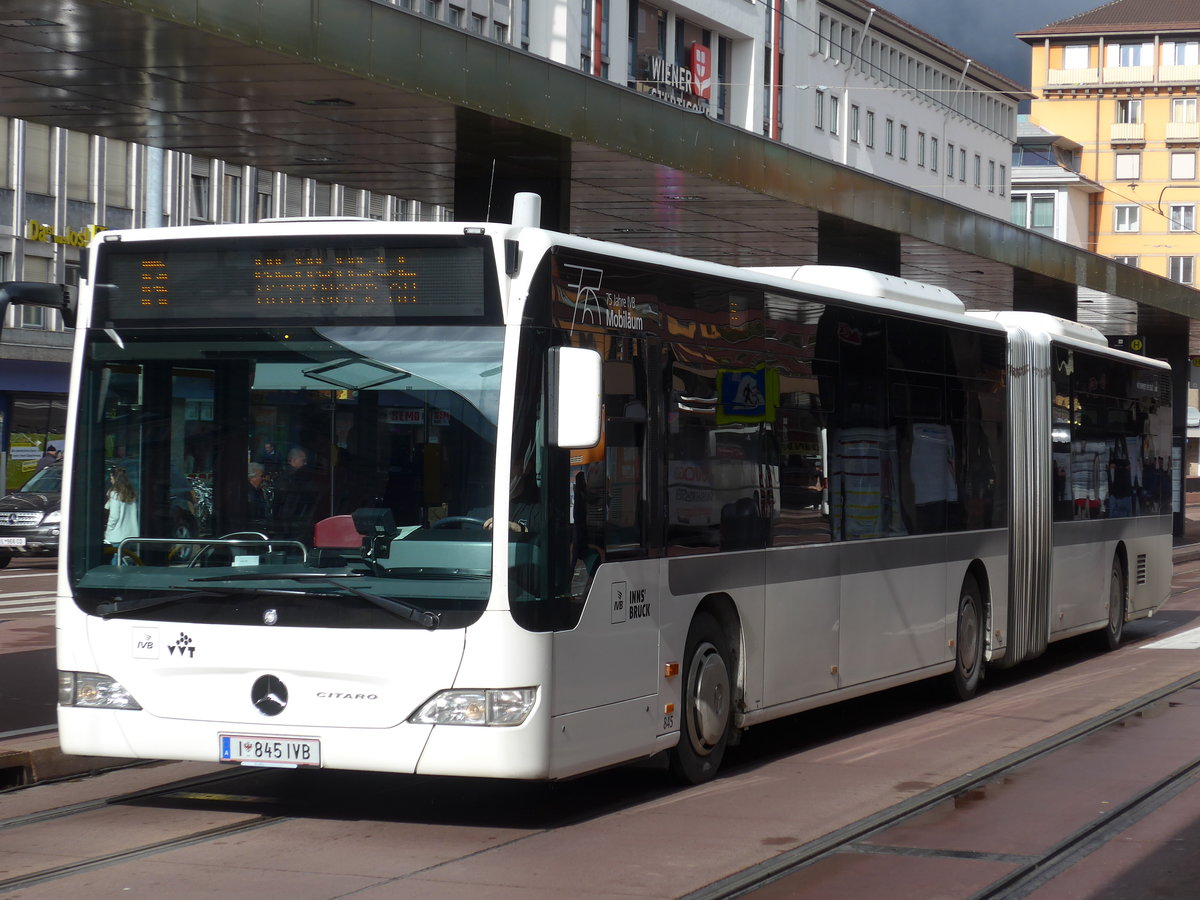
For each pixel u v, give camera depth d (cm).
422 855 768
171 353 831
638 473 880
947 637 1323
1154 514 1967
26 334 4169
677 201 2102
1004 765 1041
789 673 1056
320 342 812
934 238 2442
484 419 788
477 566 777
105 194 4400
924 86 7731
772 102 6059
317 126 1681
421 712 777
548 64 1673
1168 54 10225
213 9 1320
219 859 754
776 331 1054
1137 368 1916
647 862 760
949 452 1336
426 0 4322
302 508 805
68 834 808
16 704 1177
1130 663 1673
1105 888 723
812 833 830
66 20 1284
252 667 798
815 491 1098
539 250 808
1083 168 10381
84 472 838
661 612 898
